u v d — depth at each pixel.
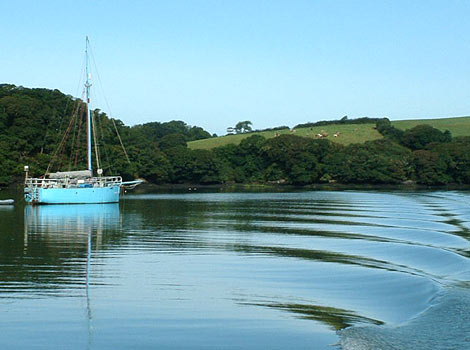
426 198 93.44
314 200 88.38
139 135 155.62
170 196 103.06
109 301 20.38
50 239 36.53
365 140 183.12
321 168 155.38
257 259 29.55
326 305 20.12
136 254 30.70
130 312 18.98
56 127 131.00
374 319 18.41
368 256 30.95
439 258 30.11
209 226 46.09
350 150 158.88
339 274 25.58
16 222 47.34
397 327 17.44
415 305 20.09
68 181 73.50
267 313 19.05
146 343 15.95
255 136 172.38
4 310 19.08
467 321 17.95
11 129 124.69
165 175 149.50
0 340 16.11
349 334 16.67
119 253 31.02
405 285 23.30
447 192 116.38
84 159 125.50
